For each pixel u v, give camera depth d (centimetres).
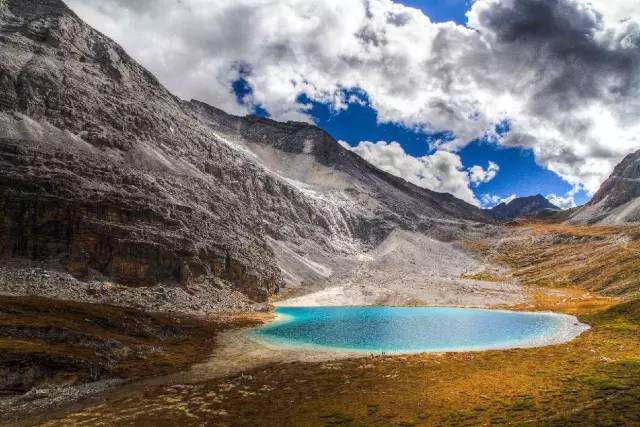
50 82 14138
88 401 4653
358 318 11088
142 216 11494
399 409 4459
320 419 4206
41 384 4872
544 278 17488
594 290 14412
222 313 10512
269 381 5472
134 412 4356
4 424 4006
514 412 4156
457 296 14600
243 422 4131
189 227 12588
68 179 11019
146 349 6494
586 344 7406
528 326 9788
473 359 6606
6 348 5081
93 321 6881
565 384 4969
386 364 6341
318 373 5847
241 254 13475
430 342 8075
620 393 4372
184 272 11025
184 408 4484
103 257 10269
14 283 8656
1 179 10169
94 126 14388
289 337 8400
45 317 6494
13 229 9831
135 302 9438
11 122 12175
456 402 4603
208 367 6150
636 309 9694
